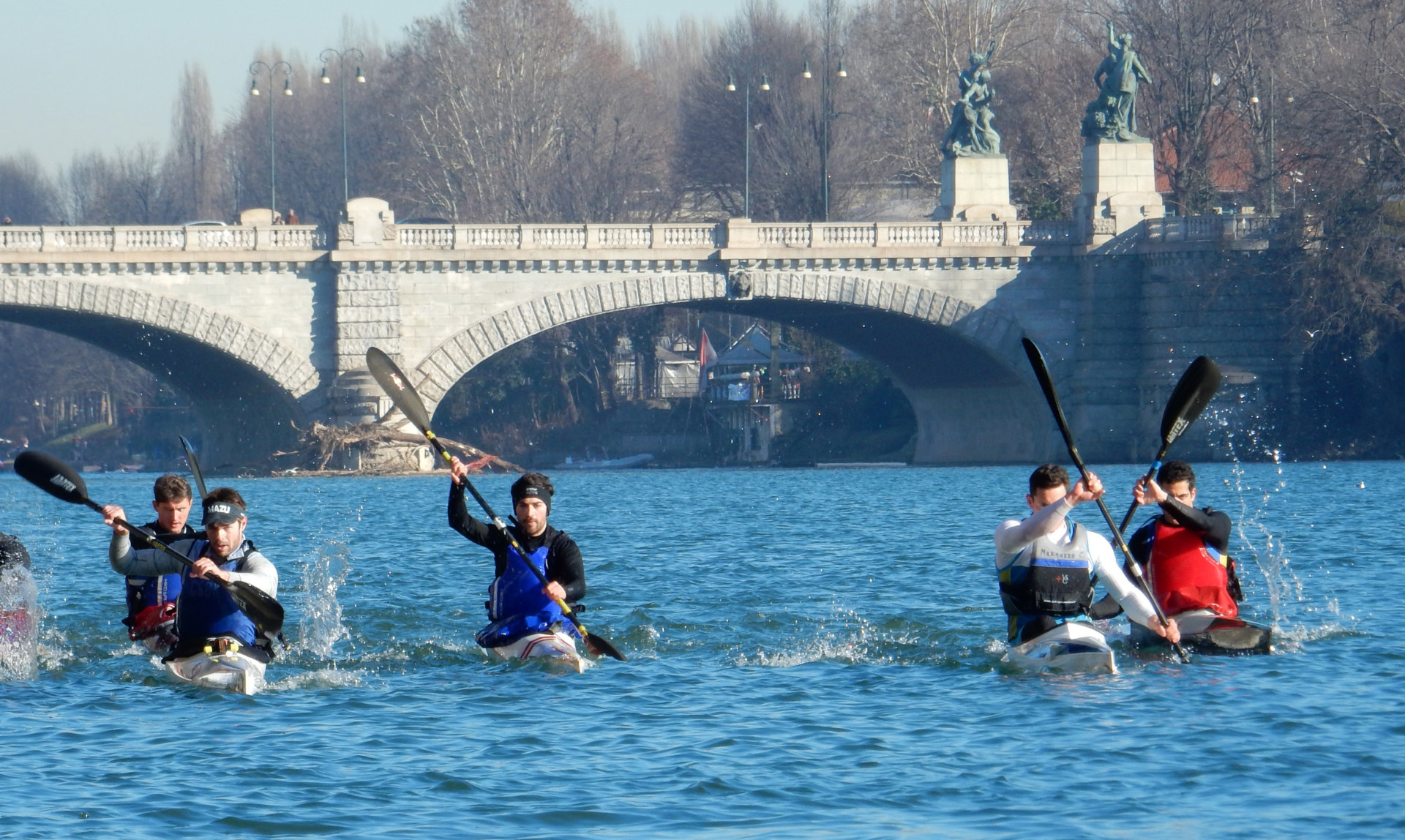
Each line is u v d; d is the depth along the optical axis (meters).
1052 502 46.12
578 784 33.75
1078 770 34.41
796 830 30.25
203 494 50.00
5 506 144.75
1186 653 47.94
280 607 45.84
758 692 44.25
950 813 31.31
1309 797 31.88
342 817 31.39
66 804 32.31
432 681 46.47
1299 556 80.38
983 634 54.78
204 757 36.41
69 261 197.38
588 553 89.38
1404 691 42.62
